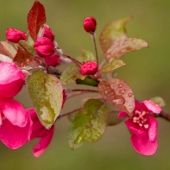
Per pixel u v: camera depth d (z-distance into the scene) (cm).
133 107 76
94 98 79
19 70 75
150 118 78
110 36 86
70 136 77
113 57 81
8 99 76
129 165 106
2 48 78
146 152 77
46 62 81
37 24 78
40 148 79
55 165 110
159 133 107
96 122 77
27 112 76
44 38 77
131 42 81
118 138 109
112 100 76
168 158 105
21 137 77
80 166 109
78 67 79
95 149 110
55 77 76
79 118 77
